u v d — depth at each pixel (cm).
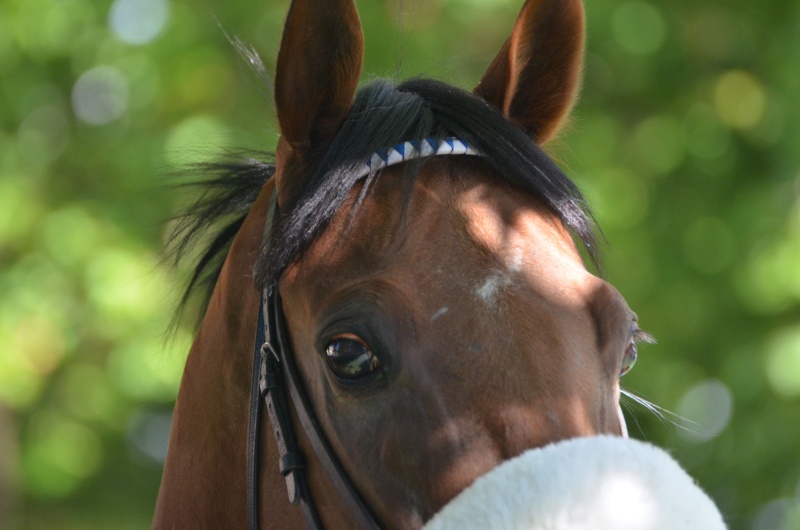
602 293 393
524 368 365
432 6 1244
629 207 1255
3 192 1313
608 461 333
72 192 1388
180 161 661
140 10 1384
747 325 1288
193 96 1370
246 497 453
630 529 318
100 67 1373
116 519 1666
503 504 328
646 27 1244
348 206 413
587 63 1287
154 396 1349
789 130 1220
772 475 1347
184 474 483
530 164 431
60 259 1304
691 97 1312
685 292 1274
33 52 1366
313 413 411
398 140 421
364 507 385
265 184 500
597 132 1275
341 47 434
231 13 1323
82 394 1401
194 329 545
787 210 1247
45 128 1407
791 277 1212
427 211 404
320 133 443
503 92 468
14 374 1297
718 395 1379
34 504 1639
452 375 368
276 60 428
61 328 1316
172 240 550
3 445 1460
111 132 1379
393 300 380
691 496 333
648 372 1298
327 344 387
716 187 1300
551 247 404
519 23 457
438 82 455
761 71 1273
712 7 1287
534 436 354
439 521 337
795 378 1197
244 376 460
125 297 1273
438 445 361
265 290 436
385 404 376
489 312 376
